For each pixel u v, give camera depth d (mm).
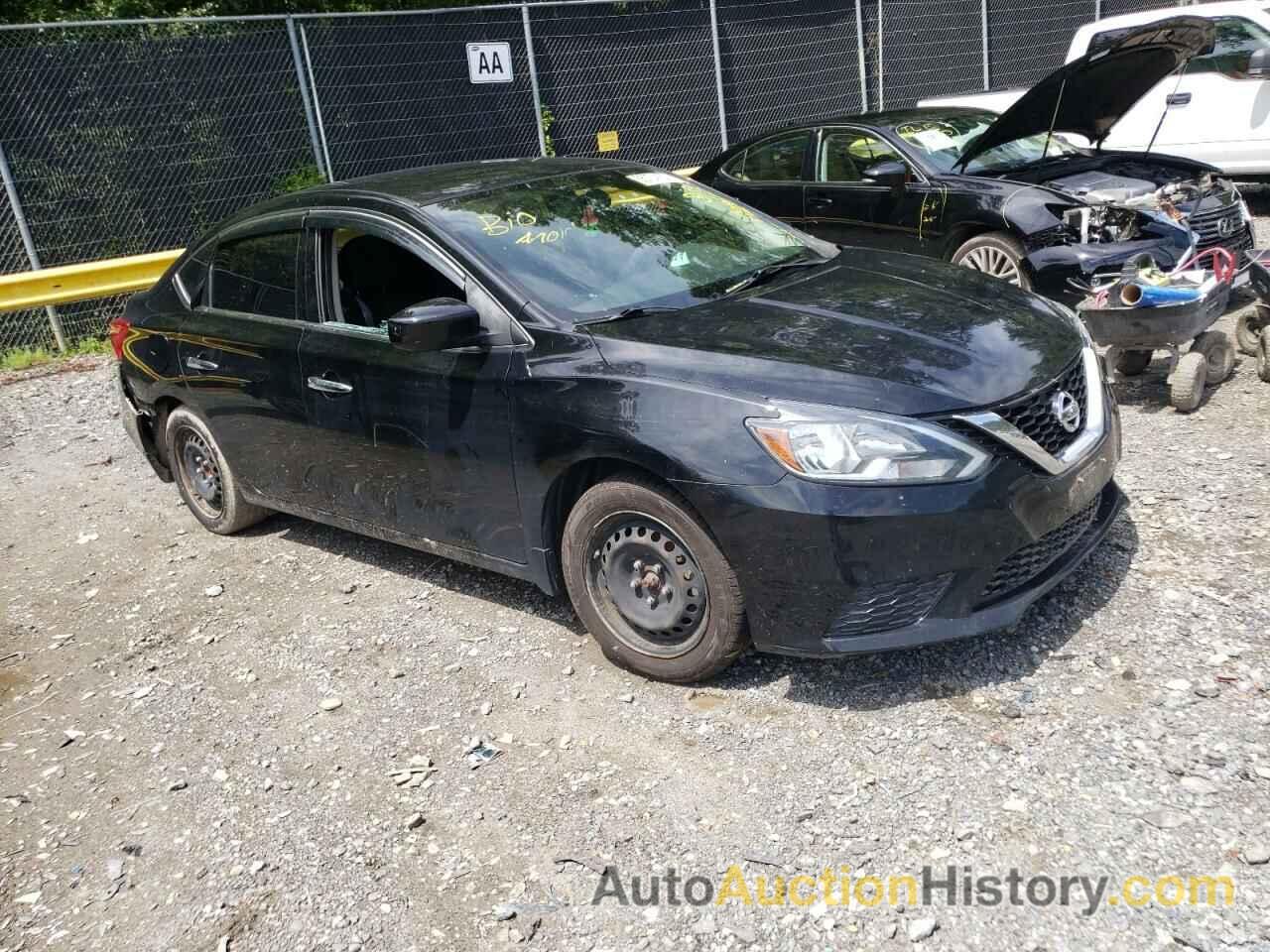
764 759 3258
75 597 5102
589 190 4617
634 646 3727
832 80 15555
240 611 4738
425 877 2969
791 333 3572
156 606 4902
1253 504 4414
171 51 11242
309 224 4625
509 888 2889
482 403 3830
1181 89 10164
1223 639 3525
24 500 6504
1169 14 10375
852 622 3248
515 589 4578
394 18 12328
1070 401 3500
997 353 3480
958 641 3711
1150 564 4035
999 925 2555
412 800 3295
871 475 3107
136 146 11227
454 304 3746
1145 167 7301
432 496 4199
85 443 7488
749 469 3195
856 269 4352
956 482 3137
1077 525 3600
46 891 3125
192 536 5699
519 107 13406
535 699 3744
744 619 3426
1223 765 2963
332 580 4930
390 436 4223
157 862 3182
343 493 4633
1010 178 7289
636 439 3375
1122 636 3611
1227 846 2689
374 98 12375
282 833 3227
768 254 4520
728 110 14906
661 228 4465
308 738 3707
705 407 3303
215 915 2930
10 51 10570
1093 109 6984
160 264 9992
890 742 3254
